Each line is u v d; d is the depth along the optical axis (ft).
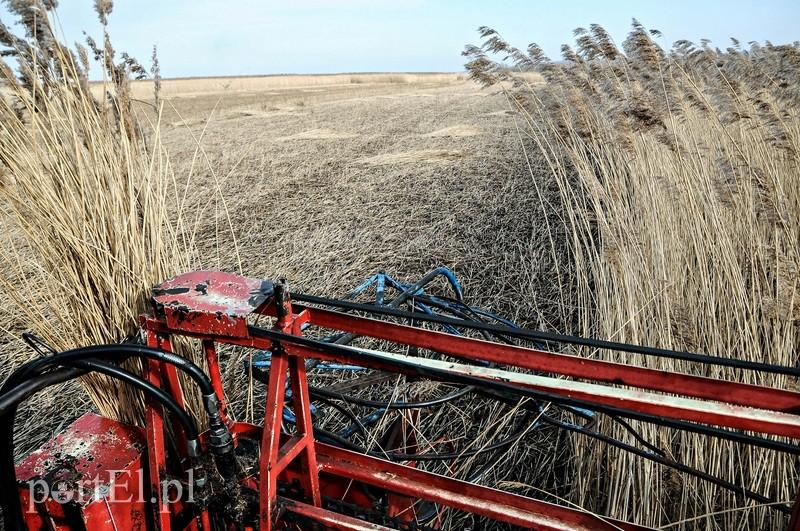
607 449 9.95
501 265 20.03
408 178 33.45
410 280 19.12
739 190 13.66
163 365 6.82
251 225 26.16
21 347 15.28
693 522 9.39
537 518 6.40
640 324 11.78
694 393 5.30
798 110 17.15
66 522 6.64
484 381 5.47
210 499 6.95
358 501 8.17
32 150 7.70
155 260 8.34
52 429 12.40
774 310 10.03
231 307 6.27
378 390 12.64
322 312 6.64
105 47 8.08
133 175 8.23
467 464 10.27
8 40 7.41
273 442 6.33
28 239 8.18
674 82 16.22
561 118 16.22
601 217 14.58
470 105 76.43
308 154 43.60
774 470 9.26
